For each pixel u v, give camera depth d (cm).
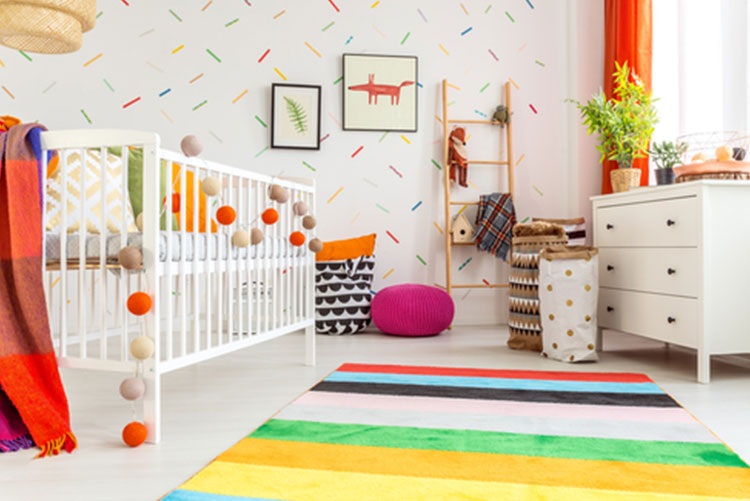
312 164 340
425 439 136
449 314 306
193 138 154
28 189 143
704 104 266
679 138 247
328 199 340
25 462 125
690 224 201
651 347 272
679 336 208
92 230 216
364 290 320
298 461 122
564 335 234
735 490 106
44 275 150
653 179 297
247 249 185
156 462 124
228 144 336
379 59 341
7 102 323
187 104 334
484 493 105
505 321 350
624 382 196
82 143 145
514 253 270
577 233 312
